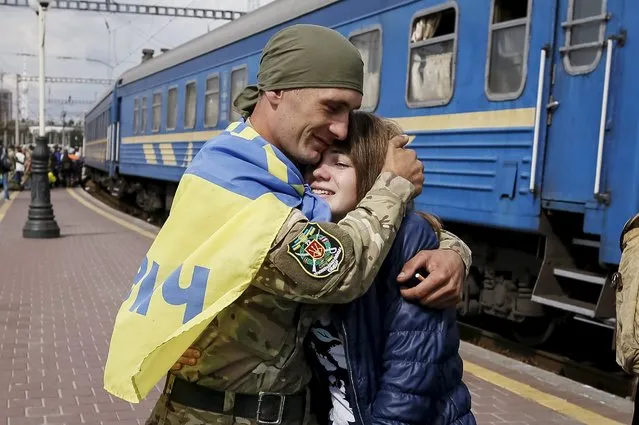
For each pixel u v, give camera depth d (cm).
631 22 512
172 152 1605
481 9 656
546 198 581
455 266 186
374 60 810
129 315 174
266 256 166
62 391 490
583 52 554
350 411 184
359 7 835
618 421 444
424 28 731
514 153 614
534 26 596
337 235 167
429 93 723
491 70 644
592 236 573
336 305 185
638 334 223
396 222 178
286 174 177
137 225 1691
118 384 170
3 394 480
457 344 192
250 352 178
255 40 1128
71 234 1455
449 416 188
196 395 183
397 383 180
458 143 683
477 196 657
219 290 165
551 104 576
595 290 575
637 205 500
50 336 631
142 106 1908
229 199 171
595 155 538
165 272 174
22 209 2088
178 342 169
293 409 185
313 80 175
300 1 988
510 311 675
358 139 191
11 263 1038
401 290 183
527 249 660
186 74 1505
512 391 500
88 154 3619
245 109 200
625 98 514
